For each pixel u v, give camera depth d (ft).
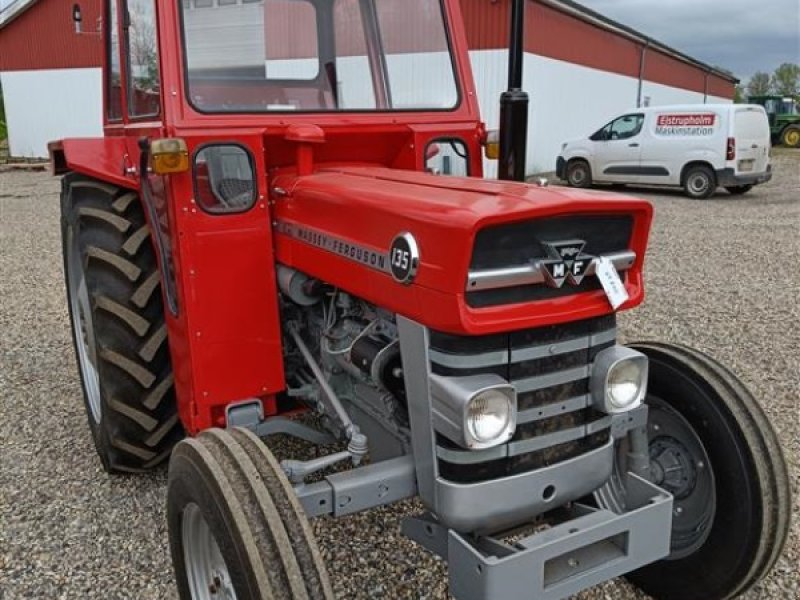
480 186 7.11
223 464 6.40
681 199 44.68
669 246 29.04
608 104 70.59
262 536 5.93
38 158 69.87
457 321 5.88
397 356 7.20
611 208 6.40
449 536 6.49
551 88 57.36
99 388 10.66
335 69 9.47
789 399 13.82
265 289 8.65
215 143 8.24
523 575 6.16
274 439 11.73
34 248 28.89
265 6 8.86
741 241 29.99
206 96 8.46
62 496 10.68
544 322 6.22
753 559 7.48
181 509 6.94
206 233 8.29
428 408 6.36
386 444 7.83
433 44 9.77
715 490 7.79
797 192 48.14
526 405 6.46
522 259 6.14
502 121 10.46
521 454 6.52
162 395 9.93
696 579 7.97
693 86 100.12
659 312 19.57
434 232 6.01
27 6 65.67
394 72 9.65
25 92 69.00
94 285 9.83
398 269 6.39
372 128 9.18
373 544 9.41
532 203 6.08
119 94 10.82
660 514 6.94
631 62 74.90
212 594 7.09
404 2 9.55
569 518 7.40
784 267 25.04
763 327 18.21
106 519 10.10
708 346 16.76
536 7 52.75
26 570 9.05
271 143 8.75
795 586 8.71
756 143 44.70
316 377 8.64
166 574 8.96
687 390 8.13
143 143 8.74
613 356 6.70
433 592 8.55
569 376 6.62
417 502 10.31
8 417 13.32
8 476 11.25
